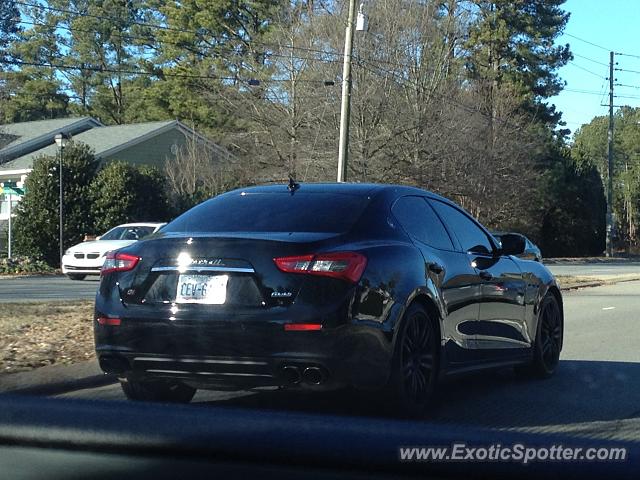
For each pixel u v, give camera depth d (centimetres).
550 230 5156
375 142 3466
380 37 3519
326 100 3512
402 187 693
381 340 568
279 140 3694
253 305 555
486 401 714
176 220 661
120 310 587
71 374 737
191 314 563
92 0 6706
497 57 5512
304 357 542
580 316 1399
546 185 4788
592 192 5369
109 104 6838
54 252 2934
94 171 3061
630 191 7450
